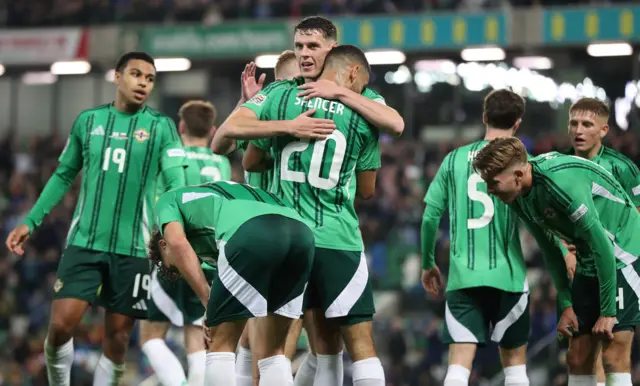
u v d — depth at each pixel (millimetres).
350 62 13430
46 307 42781
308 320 14852
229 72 56562
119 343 17094
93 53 52000
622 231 14672
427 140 54719
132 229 16828
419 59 49469
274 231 12195
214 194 12578
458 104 54188
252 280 12195
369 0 49938
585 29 45875
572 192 13328
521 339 15578
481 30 47219
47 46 52625
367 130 13250
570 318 15047
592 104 16234
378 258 44219
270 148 13516
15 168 57188
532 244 39875
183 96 57438
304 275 12625
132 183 16812
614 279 13852
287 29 49594
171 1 52625
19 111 60812
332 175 13102
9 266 45219
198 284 12312
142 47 51250
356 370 13297
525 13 46688
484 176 13484
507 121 15797
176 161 17031
